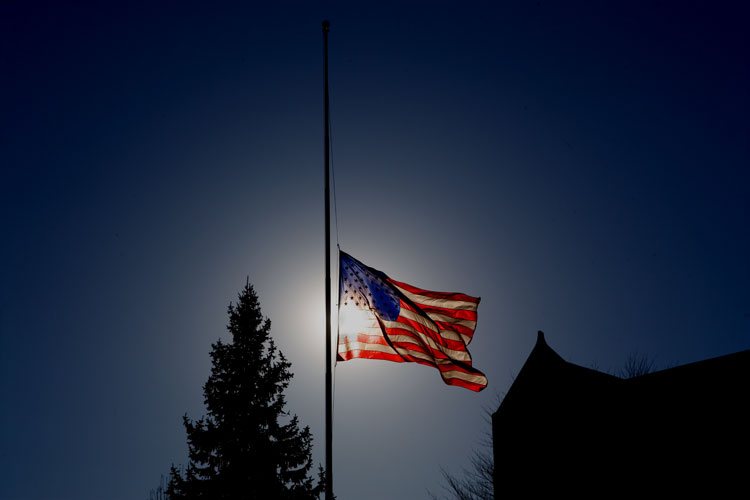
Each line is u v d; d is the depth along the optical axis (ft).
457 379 50.70
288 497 94.53
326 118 51.06
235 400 100.42
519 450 88.12
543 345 92.94
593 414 82.58
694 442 73.67
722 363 78.33
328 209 48.70
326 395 43.93
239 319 109.29
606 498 77.51
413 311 50.55
